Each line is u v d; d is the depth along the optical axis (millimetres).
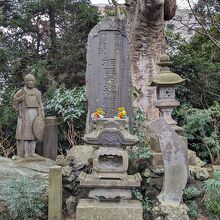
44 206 4984
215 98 10188
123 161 4922
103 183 4812
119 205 4832
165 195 4988
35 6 11523
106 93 6203
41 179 5320
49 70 11102
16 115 8516
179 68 9859
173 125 5766
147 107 7891
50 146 7223
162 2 7270
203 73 10047
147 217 5207
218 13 12273
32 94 6102
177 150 5023
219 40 11758
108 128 4969
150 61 7992
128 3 8695
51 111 8359
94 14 11344
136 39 8016
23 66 11430
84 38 11492
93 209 4734
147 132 6328
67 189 5559
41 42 12078
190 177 5574
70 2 11680
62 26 11852
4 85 10633
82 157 5902
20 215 4652
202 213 5391
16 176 5227
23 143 6105
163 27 8047
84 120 8039
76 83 11172
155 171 5484
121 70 6258
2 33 11430
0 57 10242
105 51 6238
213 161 7504
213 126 8109
